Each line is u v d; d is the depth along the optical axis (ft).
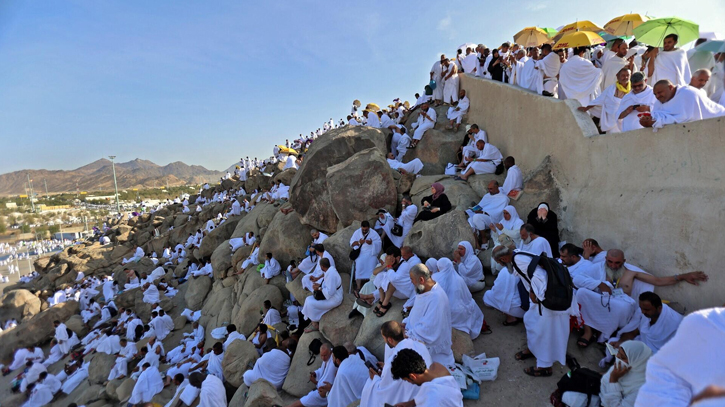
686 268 15.01
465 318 18.25
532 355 16.47
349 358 18.37
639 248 17.43
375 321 20.34
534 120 27.89
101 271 87.10
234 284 46.39
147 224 113.19
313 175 37.35
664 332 13.94
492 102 36.11
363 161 33.35
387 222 29.43
